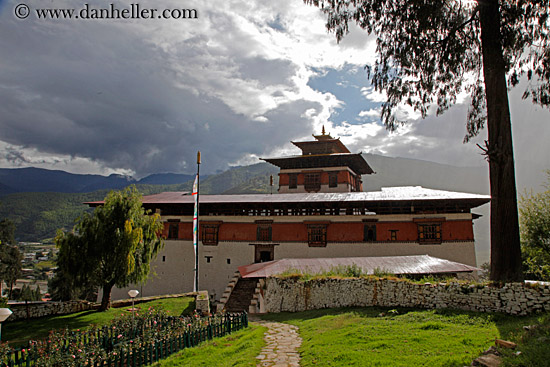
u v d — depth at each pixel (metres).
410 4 18.09
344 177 54.22
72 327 22.08
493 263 17.89
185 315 25.45
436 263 27.91
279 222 42.25
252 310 31.16
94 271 26.52
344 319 18.42
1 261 59.59
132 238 26.33
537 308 14.94
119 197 27.50
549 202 31.28
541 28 17.44
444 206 38.41
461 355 10.36
